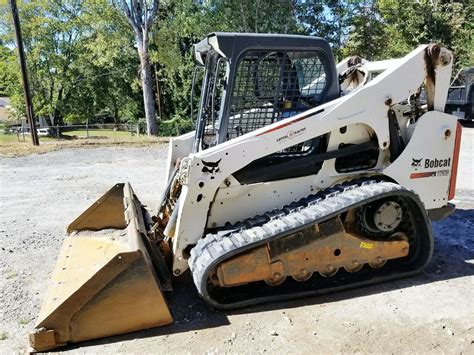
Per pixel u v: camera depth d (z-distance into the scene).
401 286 3.95
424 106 4.38
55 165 10.79
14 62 33.44
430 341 3.12
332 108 3.90
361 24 23.78
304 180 4.04
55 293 3.48
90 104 39.34
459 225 5.67
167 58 23.05
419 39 22.55
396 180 4.23
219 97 4.11
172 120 30.81
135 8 18.84
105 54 26.44
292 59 3.94
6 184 8.64
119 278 3.17
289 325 3.36
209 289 3.60
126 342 3.16
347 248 3.81
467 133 14.86
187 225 3.75
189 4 21.16
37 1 33.03
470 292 3.83
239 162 3.71
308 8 23.28
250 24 21.45
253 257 3.53
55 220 6.23
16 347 3.15
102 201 4.90
